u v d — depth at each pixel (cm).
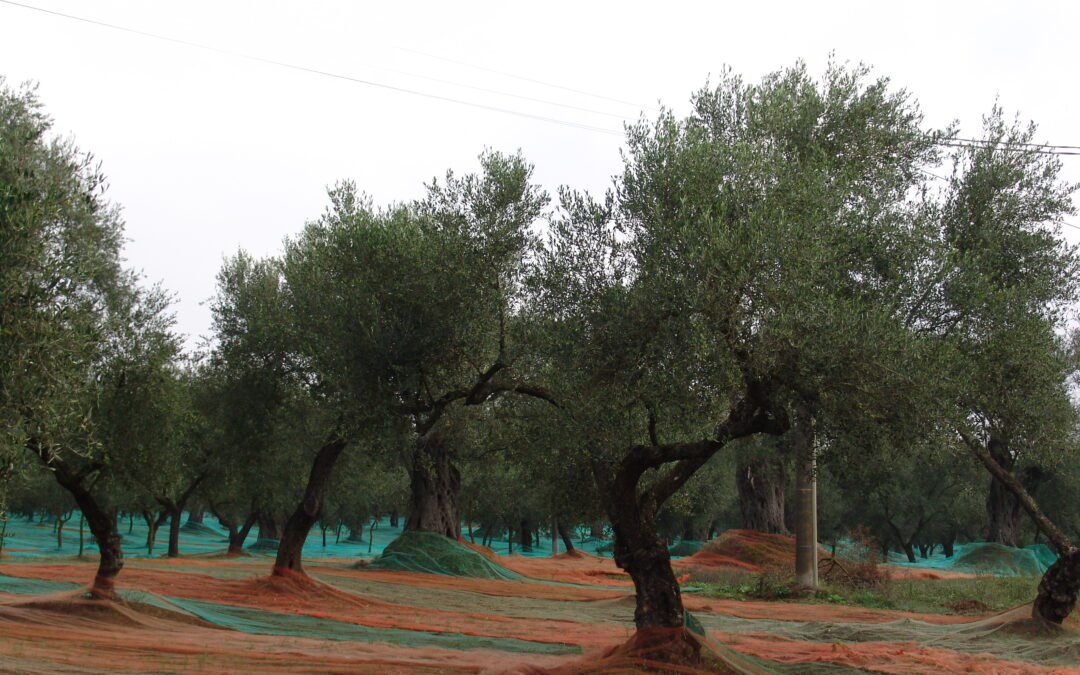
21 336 804
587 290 1071
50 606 1270
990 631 1534
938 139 1401
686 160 1108
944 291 1146
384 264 1667
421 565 2922
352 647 1100
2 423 804
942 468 5056
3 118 1260
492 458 2753
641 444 1225
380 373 1623
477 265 1627
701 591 2650
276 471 3155
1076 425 1727
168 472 1619
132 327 1488
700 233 997
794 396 1055
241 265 2931
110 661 879
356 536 7931
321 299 1786
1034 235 1466
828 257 1012
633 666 991
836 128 1355
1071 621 1616
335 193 1861
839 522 5962
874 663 1209
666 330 964
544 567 3756
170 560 2897
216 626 1331
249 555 4038
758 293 968
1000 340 1224
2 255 805
